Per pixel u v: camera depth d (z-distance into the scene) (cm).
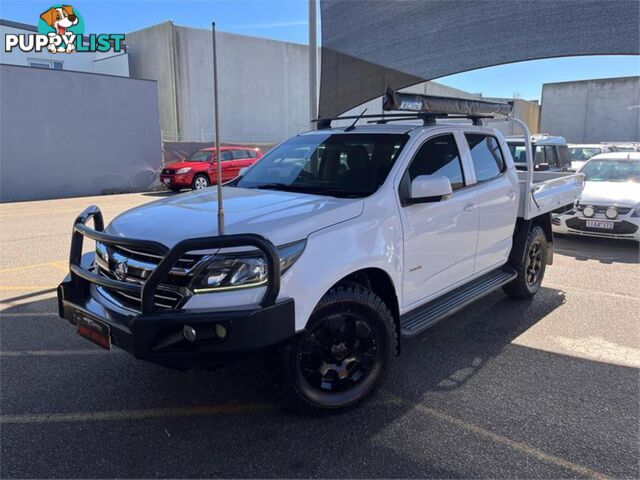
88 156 1928
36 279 680
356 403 349
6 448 309
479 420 339
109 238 316
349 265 326
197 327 278
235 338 277
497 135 530
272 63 2814
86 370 413
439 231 412
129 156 2039
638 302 593
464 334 493
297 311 300
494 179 501
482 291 476
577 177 699
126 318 302
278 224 308
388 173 383
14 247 891
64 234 1024
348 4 716
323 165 425
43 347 458
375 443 313
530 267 592
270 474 285
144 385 389
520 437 320
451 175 442
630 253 867
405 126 442
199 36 2534
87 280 345
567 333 496
